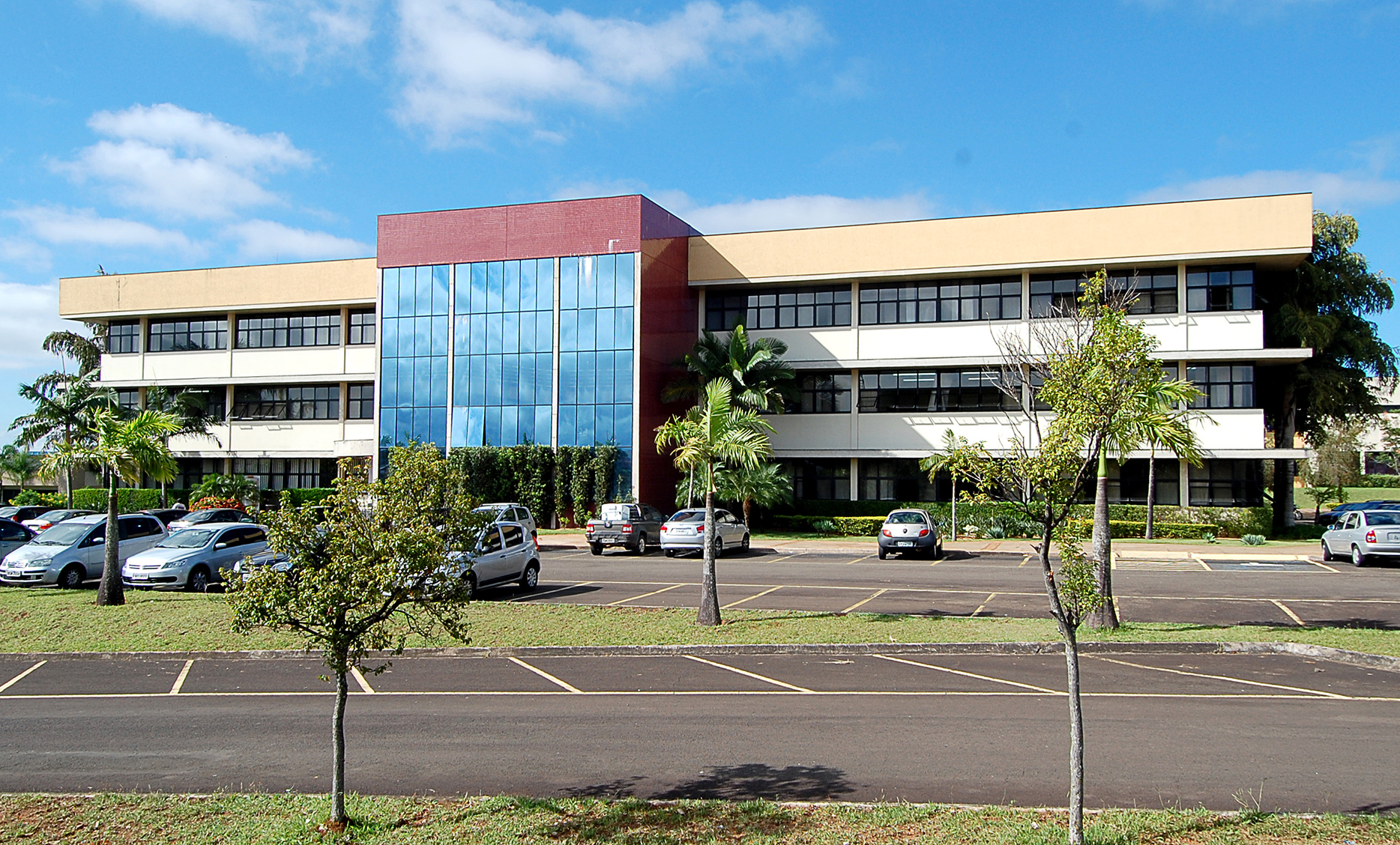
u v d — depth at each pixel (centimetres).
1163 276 3791
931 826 649
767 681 1195
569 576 2477
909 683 1173
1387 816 664
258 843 632
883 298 4128
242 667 1325
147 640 1484
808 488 4253
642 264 3953
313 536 691
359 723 997
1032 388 3194
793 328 4219
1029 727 944
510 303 4103
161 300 4900
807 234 4147
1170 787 745
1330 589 2120
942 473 4066
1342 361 4216
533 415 4031
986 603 1914
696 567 2738
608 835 641
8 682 1248
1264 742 880
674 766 823
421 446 736
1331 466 5825
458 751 879
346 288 4625
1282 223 3581
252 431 4797
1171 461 3806
